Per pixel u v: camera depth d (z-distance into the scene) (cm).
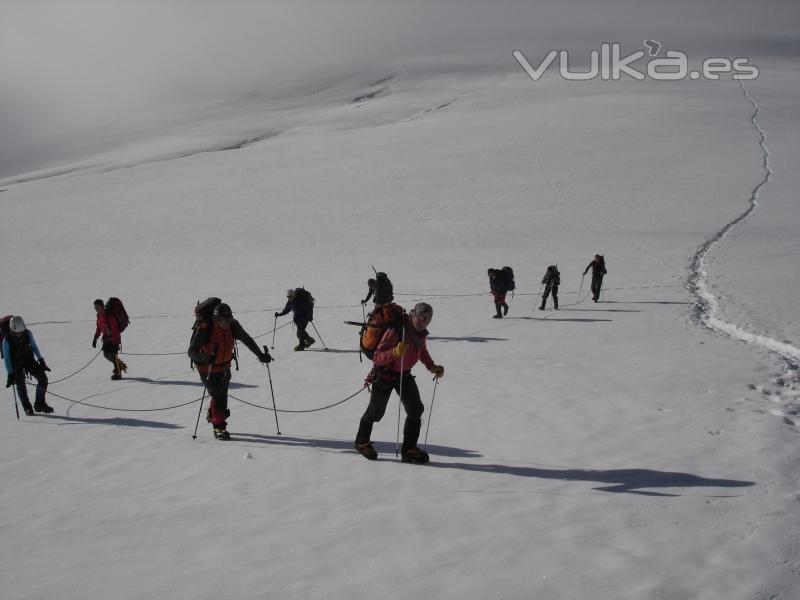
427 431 786
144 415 1030
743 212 3722
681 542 487
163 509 627
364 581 466
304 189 4875
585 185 4572
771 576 432
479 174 5000
